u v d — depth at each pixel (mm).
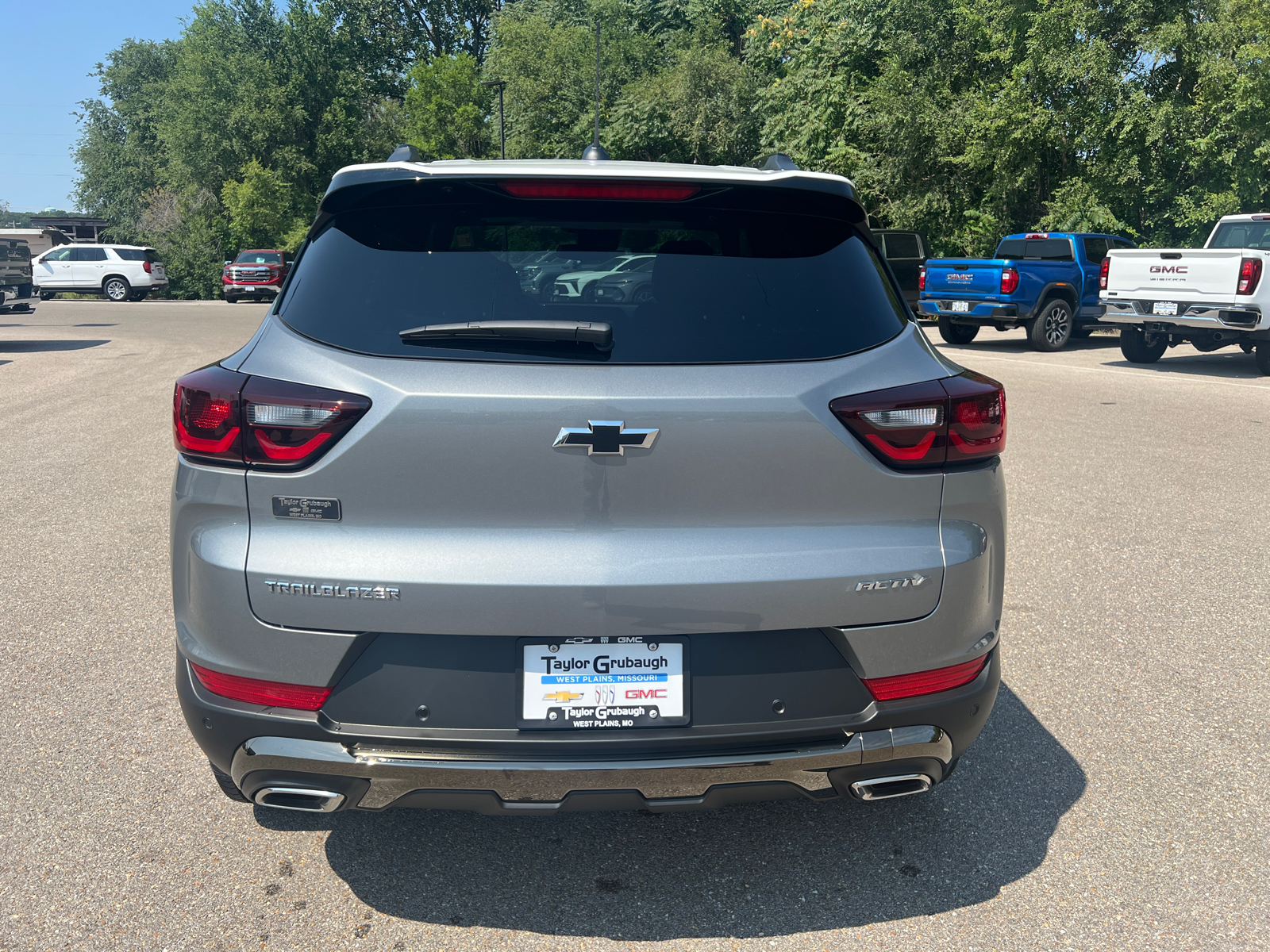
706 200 2250
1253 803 2822
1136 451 7887
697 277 2164
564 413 1963
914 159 25703
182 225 51031
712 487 2016
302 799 2148
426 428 1963
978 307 16234
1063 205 22953
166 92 51500
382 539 1999
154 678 3658
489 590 1980
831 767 2129
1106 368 13633
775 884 2439
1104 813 2770
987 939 2227
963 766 3049
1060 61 22312
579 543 2000
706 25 47406
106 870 2475
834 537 2088
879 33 26938
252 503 2029
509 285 2109
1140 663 3842
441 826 2709
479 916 2307
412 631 2004
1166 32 21203
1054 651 3963
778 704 2102
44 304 34438
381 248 2178
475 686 2039
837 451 2061
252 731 2092
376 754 2049
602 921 2291
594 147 3037
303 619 2021
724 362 2051
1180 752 3131
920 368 2189
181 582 2129
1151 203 22656
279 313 2182
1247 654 3922
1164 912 2324
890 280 2436
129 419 9500
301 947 2189
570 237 2180
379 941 2213
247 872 2473
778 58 40219
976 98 24266
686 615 2020
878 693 2158
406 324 2059
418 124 55344
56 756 3068
